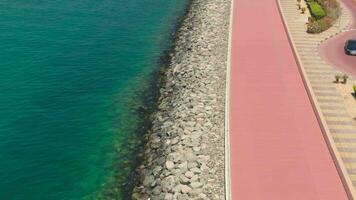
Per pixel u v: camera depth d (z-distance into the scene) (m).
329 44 62.06
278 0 76.56
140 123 48.44
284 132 42.41
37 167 42.12
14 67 58.91
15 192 39.28
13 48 64.00
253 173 36.94
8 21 73.06
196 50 60.91
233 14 73.12
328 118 44.72
